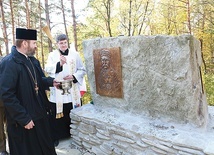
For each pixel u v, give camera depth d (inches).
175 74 96.1
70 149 138.8
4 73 93.0
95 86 137.8
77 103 151.6
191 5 457.1
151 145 98.4
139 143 103.2
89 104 148.6
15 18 595.5
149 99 108.6
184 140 88.7
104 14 549.6
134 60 110.0
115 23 566.6
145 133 100.5
